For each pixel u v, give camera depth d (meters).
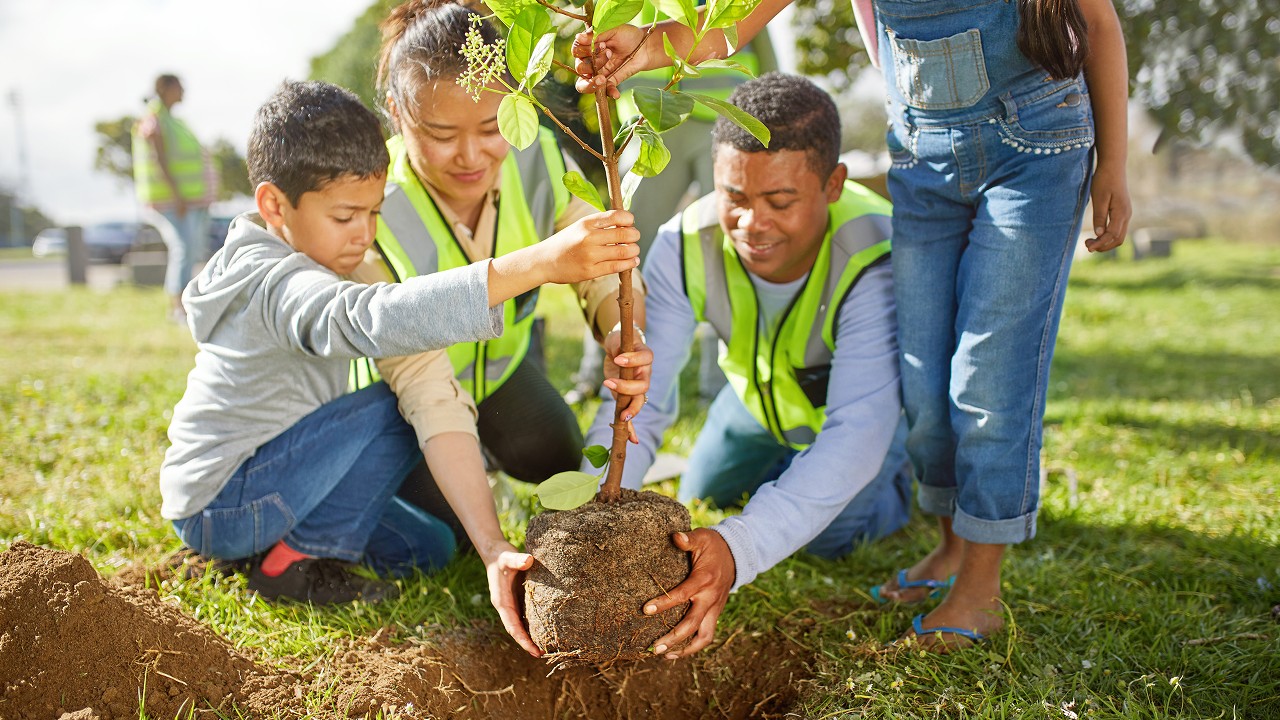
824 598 2.42
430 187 2.38
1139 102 8.74
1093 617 2.25
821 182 2.25
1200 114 8.74
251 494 2.16
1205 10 8.16
